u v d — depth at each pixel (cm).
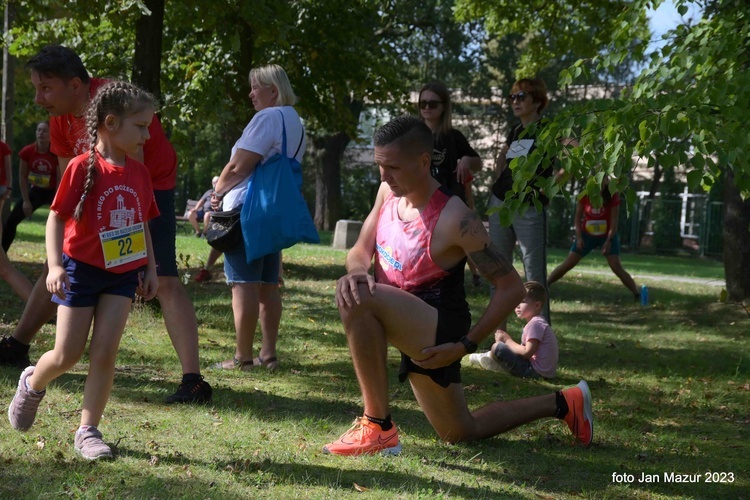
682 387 657
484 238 375
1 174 1058
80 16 880
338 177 3469
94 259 366
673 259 2828
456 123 4175
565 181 475
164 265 494
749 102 478
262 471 366
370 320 378
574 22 1686
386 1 1730
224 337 741
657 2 635
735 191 1146
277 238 573
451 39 3095
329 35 1466
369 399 398
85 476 344
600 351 820
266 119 584
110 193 367
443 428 429
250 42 1285
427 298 388
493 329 382
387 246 394
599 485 393
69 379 510
